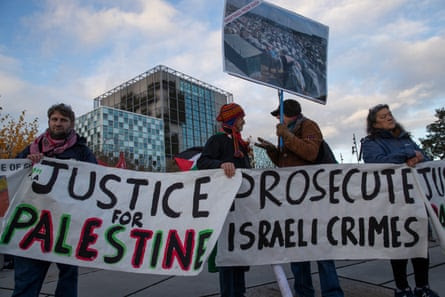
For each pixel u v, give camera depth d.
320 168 2.63
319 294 3.19
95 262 2.27
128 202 2.41
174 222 2.34
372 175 2.65
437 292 3.04
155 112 73.69
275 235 2.53
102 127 65.62
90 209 2.38
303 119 2.94
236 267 2.82
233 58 3.11
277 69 3.36
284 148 2.97
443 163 3.01
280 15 3.52
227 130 2.87
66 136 2.57
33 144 2.56
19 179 2.34
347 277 3.72
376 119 3.01
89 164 2.48
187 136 75.44
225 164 2.40
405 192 2.62
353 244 2.55
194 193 2.40
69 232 2.32
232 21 3.17
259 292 3.33
